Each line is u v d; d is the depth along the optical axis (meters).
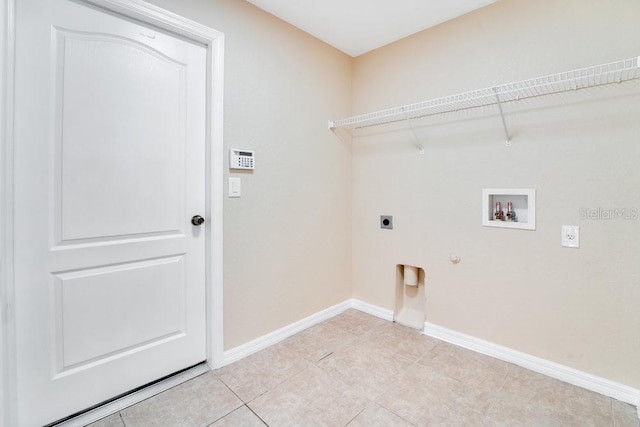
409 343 2.17
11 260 1.23
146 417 1.44
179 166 1.70
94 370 1.47
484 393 1.63
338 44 2.47
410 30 2.25
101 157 1.45
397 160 2.43
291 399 1.58
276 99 2.11
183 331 1.77
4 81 1.18
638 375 1.54
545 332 1.80
